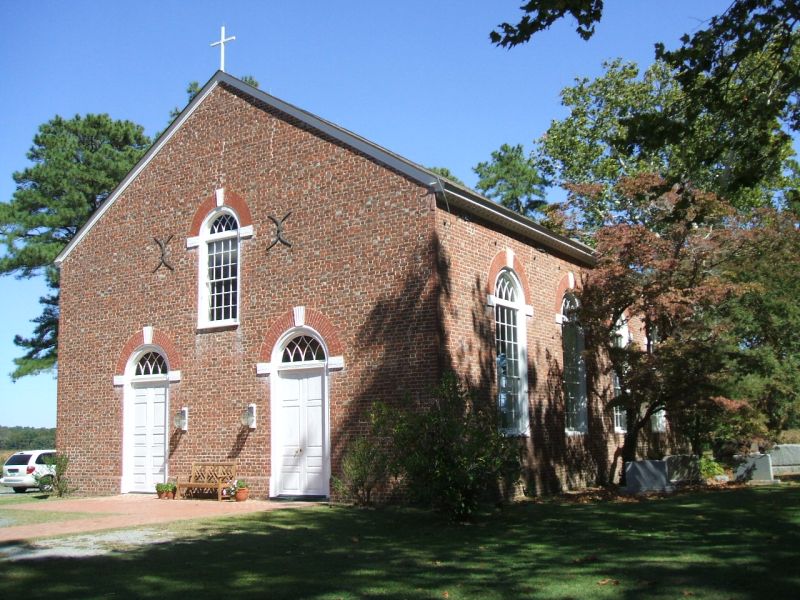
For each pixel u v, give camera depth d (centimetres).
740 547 1110
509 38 1087
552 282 2194
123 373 2130
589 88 3638
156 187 2148
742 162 1279
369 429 1691
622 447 2369
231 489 1839
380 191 1755
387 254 1727
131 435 2114
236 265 1988
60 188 3691
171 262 2086
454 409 1491
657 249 1948
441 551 1145
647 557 1058
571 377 2261
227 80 2045
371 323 1725
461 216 1788
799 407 2375
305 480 1795
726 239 1973
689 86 1195
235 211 1981
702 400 1992
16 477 2945
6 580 962
